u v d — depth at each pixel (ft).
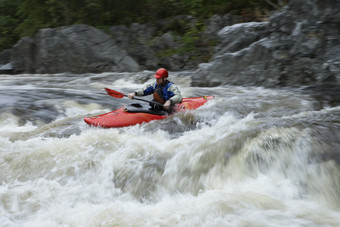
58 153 24.47
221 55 61.16
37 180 22.47
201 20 87.35
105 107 43.68
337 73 53.26
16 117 37.01
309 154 19.04
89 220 17.85
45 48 83.51
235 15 83.35
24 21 98.12
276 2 81.66
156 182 21.29
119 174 22.27
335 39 54.39
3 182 22.47
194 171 21.06
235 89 55.16
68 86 62.80
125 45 88.79
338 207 17.02
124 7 93.56
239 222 16.01
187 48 84.28
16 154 25.00
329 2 54.54
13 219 18.69
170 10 92.89
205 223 16.30
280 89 53.78
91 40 82.74
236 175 19.98
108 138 26.78
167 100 32.50
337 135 20.02
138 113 31.91
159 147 24.72
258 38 64.80
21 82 69.00
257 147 20.51
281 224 15.70
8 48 101.50
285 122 23.09
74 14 94.02
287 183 18.78
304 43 55.72
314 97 45.39
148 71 77.82
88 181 22.53
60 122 34.37
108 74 75.46
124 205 19.60
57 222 18.07
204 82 61.00
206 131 26.76
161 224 16.78
